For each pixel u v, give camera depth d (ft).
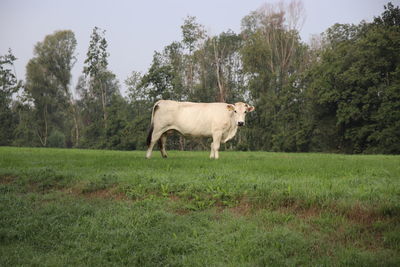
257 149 145.48
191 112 43.16
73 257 17.56
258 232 18.17
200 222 19.95
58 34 202.80
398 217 18.35
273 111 144.87
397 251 15.94
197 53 164.66
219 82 162.91
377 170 30.40
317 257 16.03
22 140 184.44
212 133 43.45
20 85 189.06
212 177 26.89
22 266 16.65
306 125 128.67
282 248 16.58
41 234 19.86
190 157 45.73
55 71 205.05
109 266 16.79
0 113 190.70
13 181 29.22
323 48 164.14
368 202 19.72
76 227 20.17
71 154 53.06
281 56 165.37
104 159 41.57
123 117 170.30
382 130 107.14
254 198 21.84
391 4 126.41
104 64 187.83
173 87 151.23
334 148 127.24
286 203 21.24
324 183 23.85
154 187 25.03
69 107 209.05
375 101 109.70
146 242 18.28
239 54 162.30
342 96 112.57
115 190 25.58
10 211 22.36
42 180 28.96
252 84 146.51
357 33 148.56
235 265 15.88
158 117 43.45
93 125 174.60
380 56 112.27
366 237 17.25
